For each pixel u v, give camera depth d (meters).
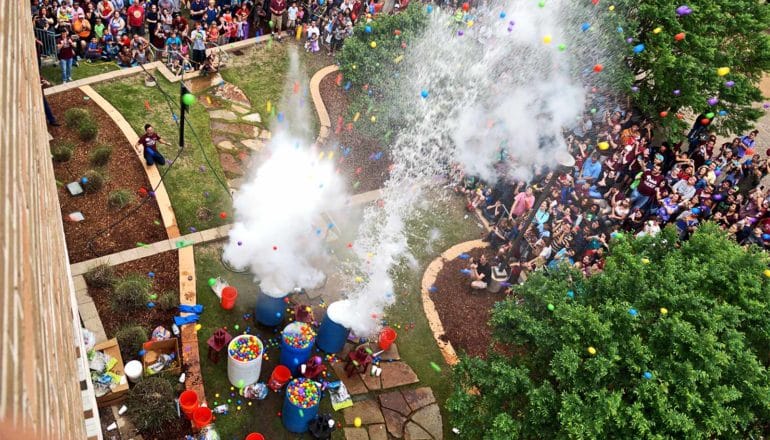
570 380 9.43
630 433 8.70
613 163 17.05
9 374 2.67
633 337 9.32
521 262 15.08
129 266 13.31
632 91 17.05
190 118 17.55
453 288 14.85
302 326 12.08
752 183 17.97
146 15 20.25
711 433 8.84
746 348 9.55
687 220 15.91
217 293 13.31
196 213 14.84
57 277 5.86
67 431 4.39
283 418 11.45
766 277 10.08
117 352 11.48
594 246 14.77
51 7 18.61
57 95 17.09
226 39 20.98
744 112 17.81
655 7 16.66
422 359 13.30
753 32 17.05
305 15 22.17
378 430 11.92
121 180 15.09
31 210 4.24
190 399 10.94
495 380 10.15
